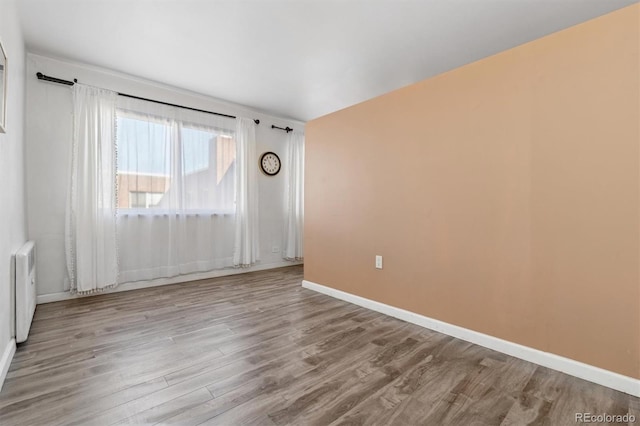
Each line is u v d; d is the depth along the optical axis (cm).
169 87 386
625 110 168
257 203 484
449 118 245
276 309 303
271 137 507
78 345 218
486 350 218
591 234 180
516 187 209
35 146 305
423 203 263
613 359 172
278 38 276
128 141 361
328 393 165
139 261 373
